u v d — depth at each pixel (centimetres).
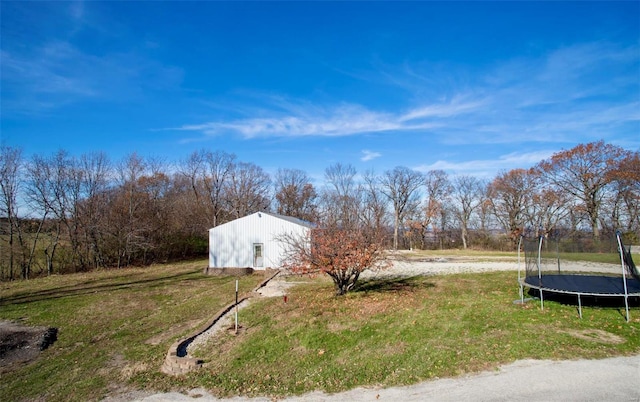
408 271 2091
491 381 692
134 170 3562
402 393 680
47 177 3022
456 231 5431
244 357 900
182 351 975
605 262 1634
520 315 1052
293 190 5869
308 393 712
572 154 3906
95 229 3150
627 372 695
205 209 4672
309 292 1582
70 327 1334
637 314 1027
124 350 1062
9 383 877
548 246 1580
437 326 998
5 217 2795
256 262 2627
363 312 1184
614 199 3750
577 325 952
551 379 684
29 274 2864
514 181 4544
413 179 5509
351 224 1533
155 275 2605
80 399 765
